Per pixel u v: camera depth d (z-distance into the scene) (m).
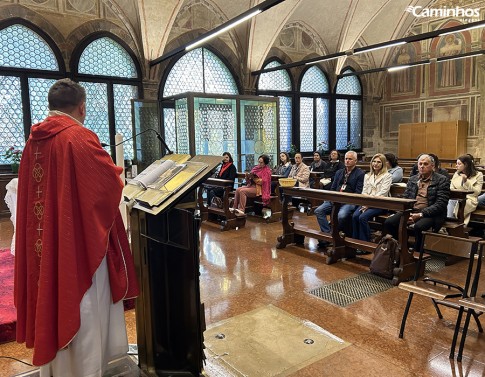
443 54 11.97
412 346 2.71
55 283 1.77
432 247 2.97
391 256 3.95
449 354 2.60
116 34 9.01
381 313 3.25
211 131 8.45
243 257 4.85
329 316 3.21
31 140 1.87
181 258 2.01
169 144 9.55
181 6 9.19
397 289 3.77
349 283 3.94
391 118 13.61
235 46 10.76
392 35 12.59
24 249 1.91
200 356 1.99
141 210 2.00
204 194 8.40
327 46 12.42
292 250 5.13
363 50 8.99
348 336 2.88
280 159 8.91
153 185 2.08
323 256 4.86
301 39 12.02
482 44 11.10
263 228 6.45
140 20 8.70
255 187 7.16
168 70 9.74
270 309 3.34
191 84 10.23
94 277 1.87
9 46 7.82
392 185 5.30
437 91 12.27
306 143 12.59
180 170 2.05
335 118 13.09
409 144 12.74
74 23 8.46
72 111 1.89
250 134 9.07
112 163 1.85
